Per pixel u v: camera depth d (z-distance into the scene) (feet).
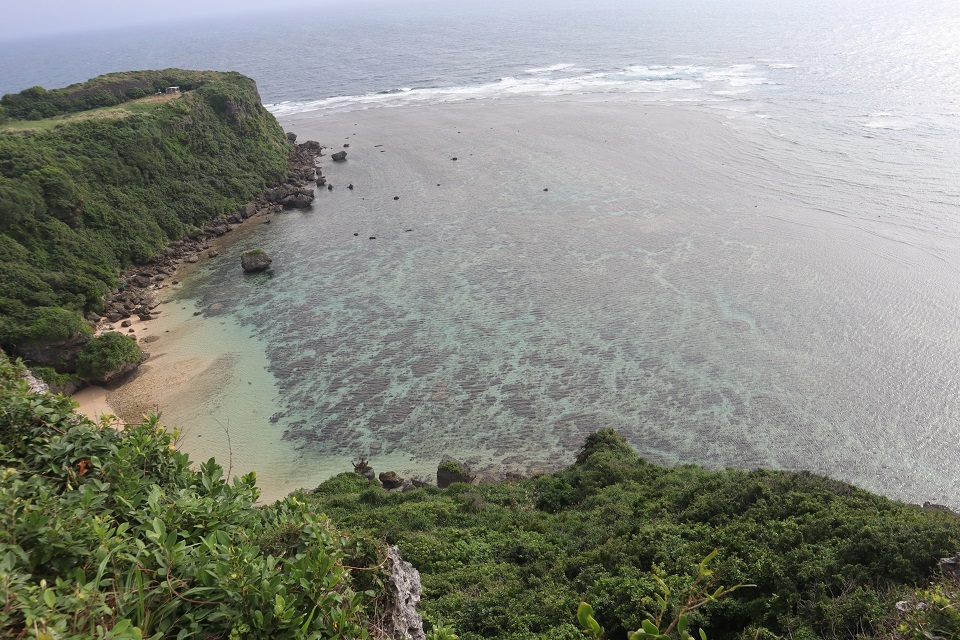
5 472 30.58
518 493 122.83
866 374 161.99
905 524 72.23
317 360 182.39
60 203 219.00
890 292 194.80
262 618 23.36
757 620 64.49
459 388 168.35
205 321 204.23
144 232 244.22
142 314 206.18
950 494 127.85
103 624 20.85
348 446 150.20
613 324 191.11
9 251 195.83
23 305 180.86
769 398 157.28
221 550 27.02
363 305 210.79
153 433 38.19
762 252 225.35
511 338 187.93
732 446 143.95
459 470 134.21
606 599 70.54
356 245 256.32
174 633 23.18
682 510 100.53
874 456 138.31
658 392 162.20
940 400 151.23
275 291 222.69
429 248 249.14
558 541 96.84
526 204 284.20
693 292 204.33
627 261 226.79
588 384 166.91
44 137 247.09
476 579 85.56
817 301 194.18
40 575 24.18
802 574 67.15
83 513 27.27
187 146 295.07
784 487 94.68
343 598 27.37
